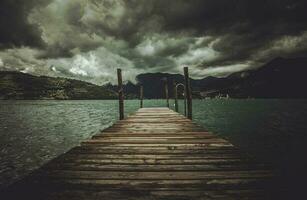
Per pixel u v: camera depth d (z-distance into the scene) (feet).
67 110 295.69
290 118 172.65
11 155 62.69
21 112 256.93
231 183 12.59
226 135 93.66
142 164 16.20
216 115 194.59
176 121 41.81
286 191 11.49
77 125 128.36
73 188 12.04
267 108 330.13
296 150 67.36
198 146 21.58
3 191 11.65
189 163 16.34
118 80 51.39
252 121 148.77
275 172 14.38
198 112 232.73
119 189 11.94
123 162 16.63
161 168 15.30
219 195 11.14
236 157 17.76
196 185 12.39
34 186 12.27
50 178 13.42
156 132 29.40
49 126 124.47
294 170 47.88
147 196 11.14
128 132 29.40
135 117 49.70
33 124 134.72
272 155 61.52
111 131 30.22
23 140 84.02
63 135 94.94
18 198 10.90
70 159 17.30
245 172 14.32
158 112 64.69
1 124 135.13
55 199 10.81
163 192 11.57
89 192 11.57
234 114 208.74
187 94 51.44
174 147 21.20
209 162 16.49
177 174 14.14
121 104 51.31
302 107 359.05
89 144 22.54
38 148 71.20
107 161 16.85
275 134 97.25
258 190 11.66
